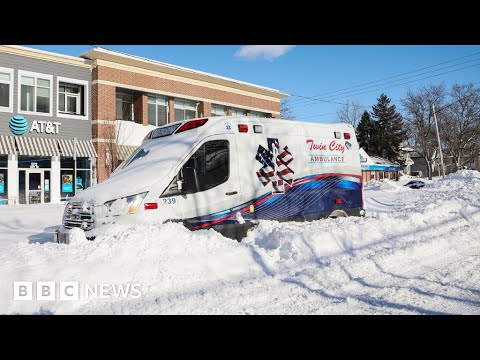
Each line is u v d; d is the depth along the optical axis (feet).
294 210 28.84
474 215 33.91
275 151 28.27
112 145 88.48
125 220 21.68
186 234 20.24
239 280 18.62
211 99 110.32
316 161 30.68
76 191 86.89
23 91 79.87
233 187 25.71
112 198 21.97
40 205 76.13
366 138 242.58
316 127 31.55
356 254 23.02
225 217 25.22
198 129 25.43
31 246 19.43
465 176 89.66
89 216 22.35
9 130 77.87
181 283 17.53
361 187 33.81
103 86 88.33
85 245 18.38
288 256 21.89
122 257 17.71
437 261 23.11
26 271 15.88
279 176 28.17
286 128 29.48
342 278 19.34
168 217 22.88
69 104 86.99
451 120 194.80
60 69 84.23
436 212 33.99
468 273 20.56
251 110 122.93
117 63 90.68
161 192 22.86
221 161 25.53
